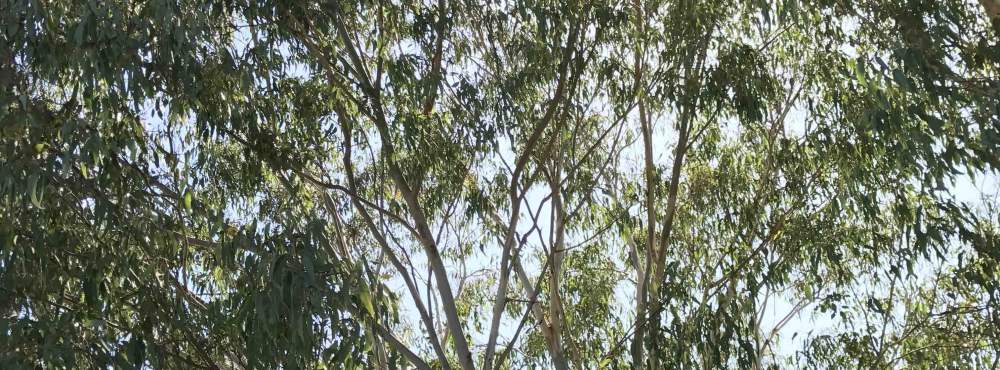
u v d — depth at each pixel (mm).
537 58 8422
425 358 11562
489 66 8789
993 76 6840
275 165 7477
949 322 9508
